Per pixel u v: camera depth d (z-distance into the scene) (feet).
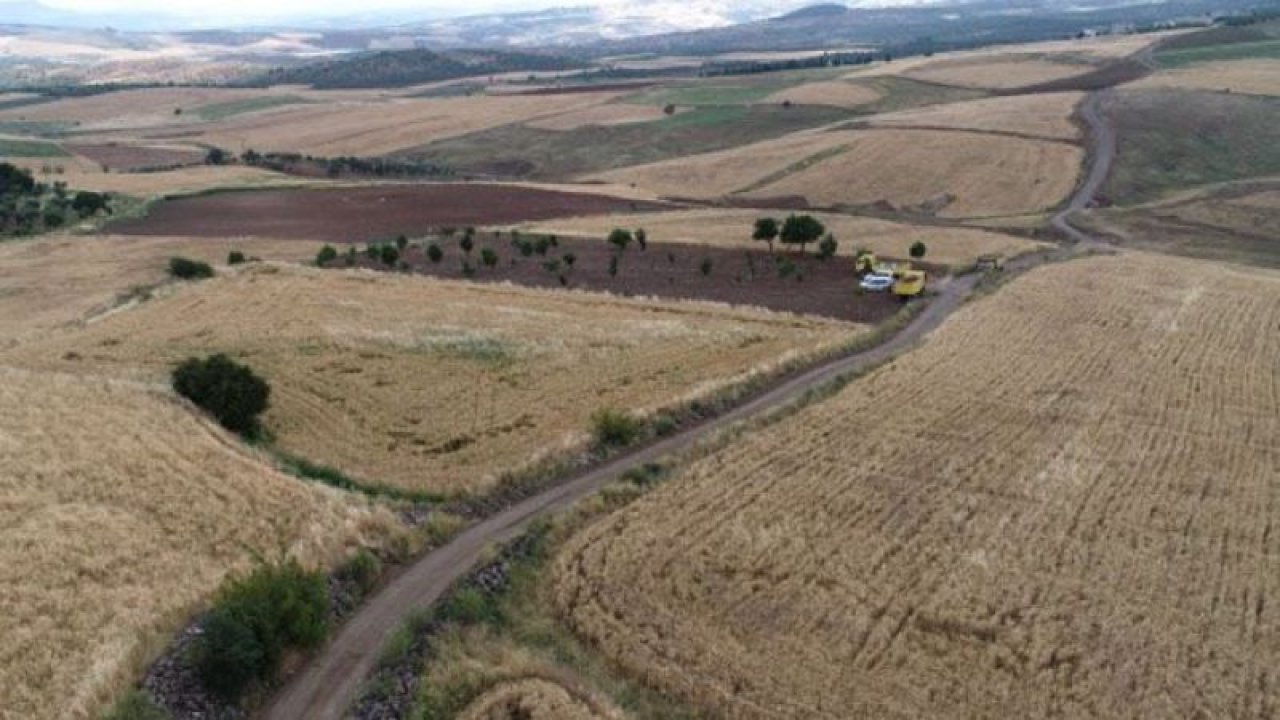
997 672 87.76
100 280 269.23
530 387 167.73
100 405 141.59
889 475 127.24
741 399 161.99
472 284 248.11
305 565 99.86
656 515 115.85
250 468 125.18
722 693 84.69
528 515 119.03
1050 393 159.12
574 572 102.78
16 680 80.84
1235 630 94.22
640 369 176.65
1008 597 99.40
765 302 234.17
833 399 155.94
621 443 142.00
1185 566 105.40
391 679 83.71
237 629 81.66
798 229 283.18
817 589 100.48
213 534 107.55
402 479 130.00
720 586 100.94
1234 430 143.84
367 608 96.48
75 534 103.81
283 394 163.02
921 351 181.98
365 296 233.14
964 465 130.62
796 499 120.06
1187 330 195.42
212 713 78.64
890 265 262.88
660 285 253.24
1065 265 259.19
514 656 88.48
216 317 212.23
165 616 90.43
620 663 89.71
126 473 119.96
